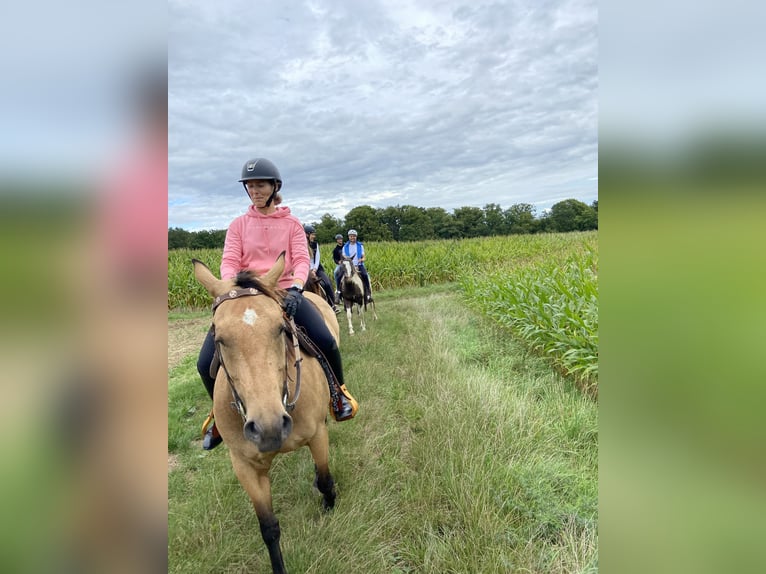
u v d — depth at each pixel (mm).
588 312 5141
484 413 3883
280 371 2021
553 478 3061
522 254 16797
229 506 3020
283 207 3088
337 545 2576
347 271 8602
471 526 2615
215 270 14055
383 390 4828
